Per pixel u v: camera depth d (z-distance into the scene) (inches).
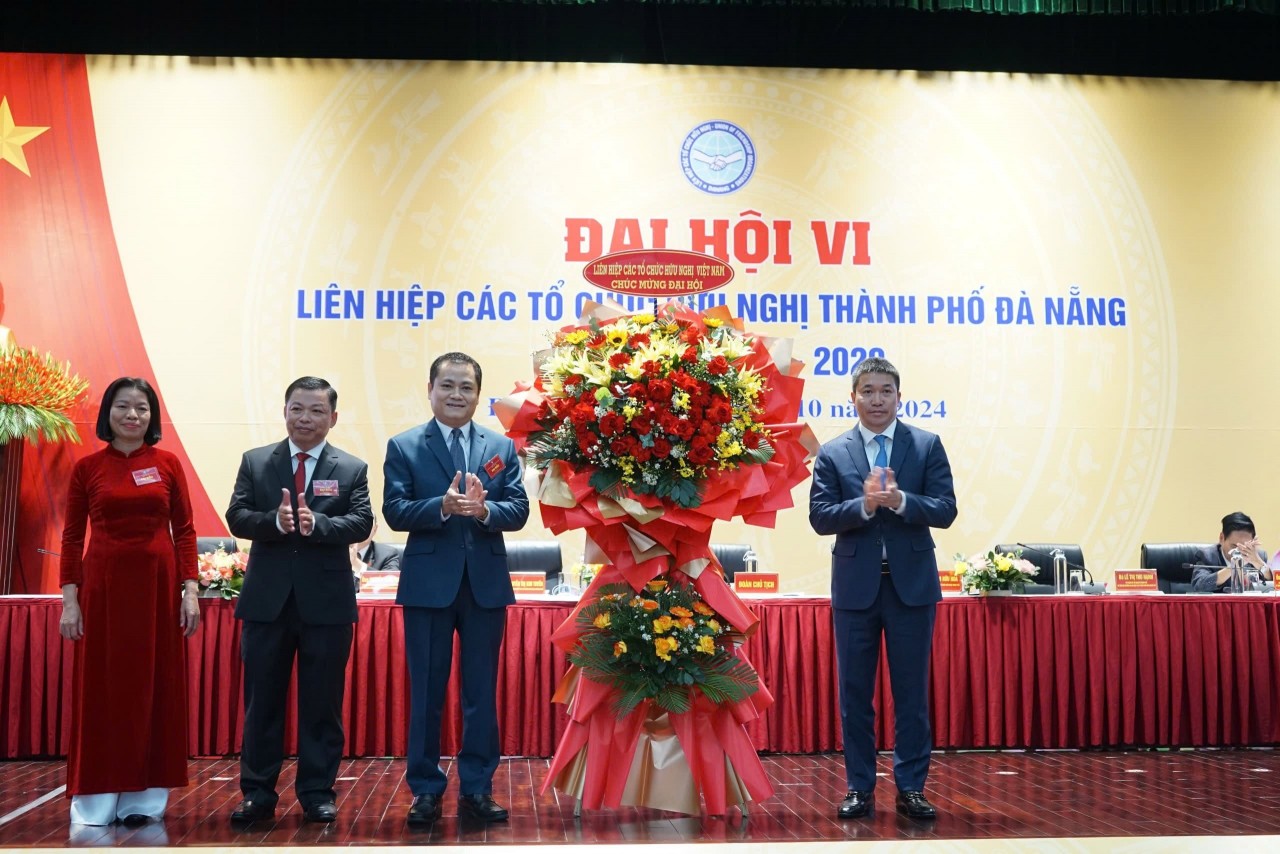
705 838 120.8
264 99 270.2
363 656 175.3
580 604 128.6
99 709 129.3
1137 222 282.0
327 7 273.9
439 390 135.4
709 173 275.1
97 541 133.0
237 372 264.2
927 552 135.7
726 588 127.4
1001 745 185.6
